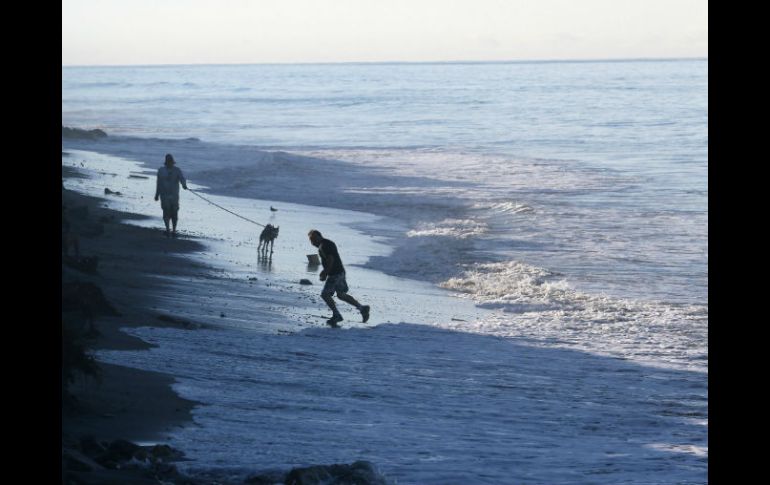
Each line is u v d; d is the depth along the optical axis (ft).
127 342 75.36
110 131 441.68
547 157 306.35
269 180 240.53
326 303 105.40
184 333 82.94
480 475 43.70
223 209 176.96
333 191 220.23
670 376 76.79
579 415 63.10
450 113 580.71
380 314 103.86
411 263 136.98
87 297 83.97
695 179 237.66
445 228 167.94
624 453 51.16
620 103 653.71
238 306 100.12
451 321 101.65
